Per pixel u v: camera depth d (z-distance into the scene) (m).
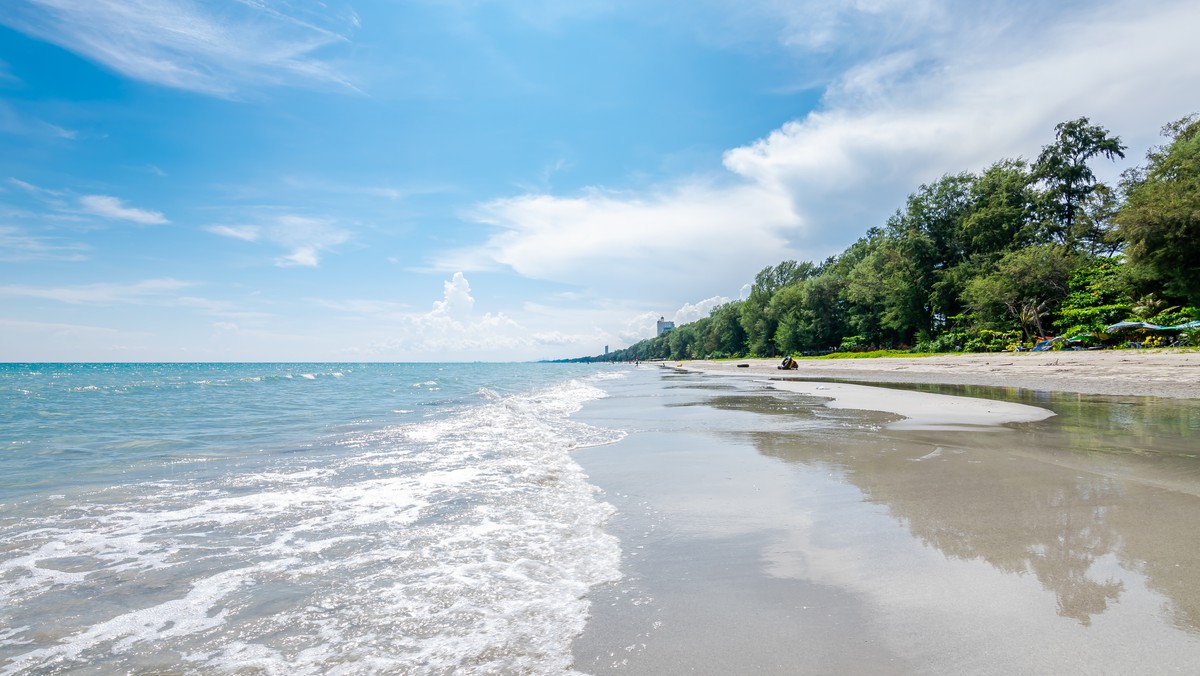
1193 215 26.70
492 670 2.77
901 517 5.14
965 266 49.72
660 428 12.38
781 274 100.56
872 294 61.59
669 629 3.15
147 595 3.82
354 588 3.88
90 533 5.22
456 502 6.25
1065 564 3.86
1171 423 10.84
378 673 2.77
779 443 9.79
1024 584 3.55
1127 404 14.35
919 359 41.91
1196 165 32.31
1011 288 41.25
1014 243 47.69
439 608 3.52
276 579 4.07
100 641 3.20
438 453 9.57
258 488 7.02
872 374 36.81
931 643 2.87
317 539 5.01
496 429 12.71
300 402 21.61
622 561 4.30
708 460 8.42
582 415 15.71
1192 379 18.70
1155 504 5.29
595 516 5.61
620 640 3.04
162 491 6.87
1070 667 2.59
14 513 5.90
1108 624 2.99
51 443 10.98
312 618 3.43
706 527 5.12
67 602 3.72
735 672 2.67
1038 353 34.91
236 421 14.95
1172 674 2.50
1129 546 4.18
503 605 3.55
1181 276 28.52
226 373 69.88
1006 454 8.05
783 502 5.88
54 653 3.06
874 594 3.51
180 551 4.72
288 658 2.96
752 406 16.97
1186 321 29.34
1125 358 25.20
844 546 4.43
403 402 21.55
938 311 52.53
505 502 6.23
